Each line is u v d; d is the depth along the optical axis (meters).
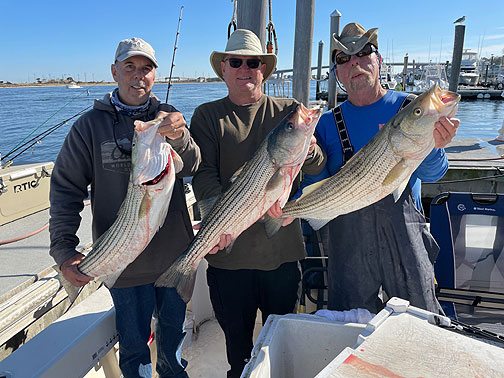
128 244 2.29
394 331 1.74
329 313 2.12
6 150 15.58
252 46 2.74
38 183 5.22
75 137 2.45
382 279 2.67
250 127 2.83
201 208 2.56
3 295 3.21
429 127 2.08
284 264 2.94
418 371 1.49
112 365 2.78
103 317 2.49
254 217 2.42
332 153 2.85
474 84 48.84
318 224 2.54
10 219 4.89
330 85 13.44
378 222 2.58
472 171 7.77
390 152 2.22
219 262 2.89
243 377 1.67
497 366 1.50
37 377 1.94
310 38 4.86
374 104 2.72
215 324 3.69
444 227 3.09
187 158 2.38
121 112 2.47
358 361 1.56
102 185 2.48
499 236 2.97
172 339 2.70
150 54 2.39
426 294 2.58
